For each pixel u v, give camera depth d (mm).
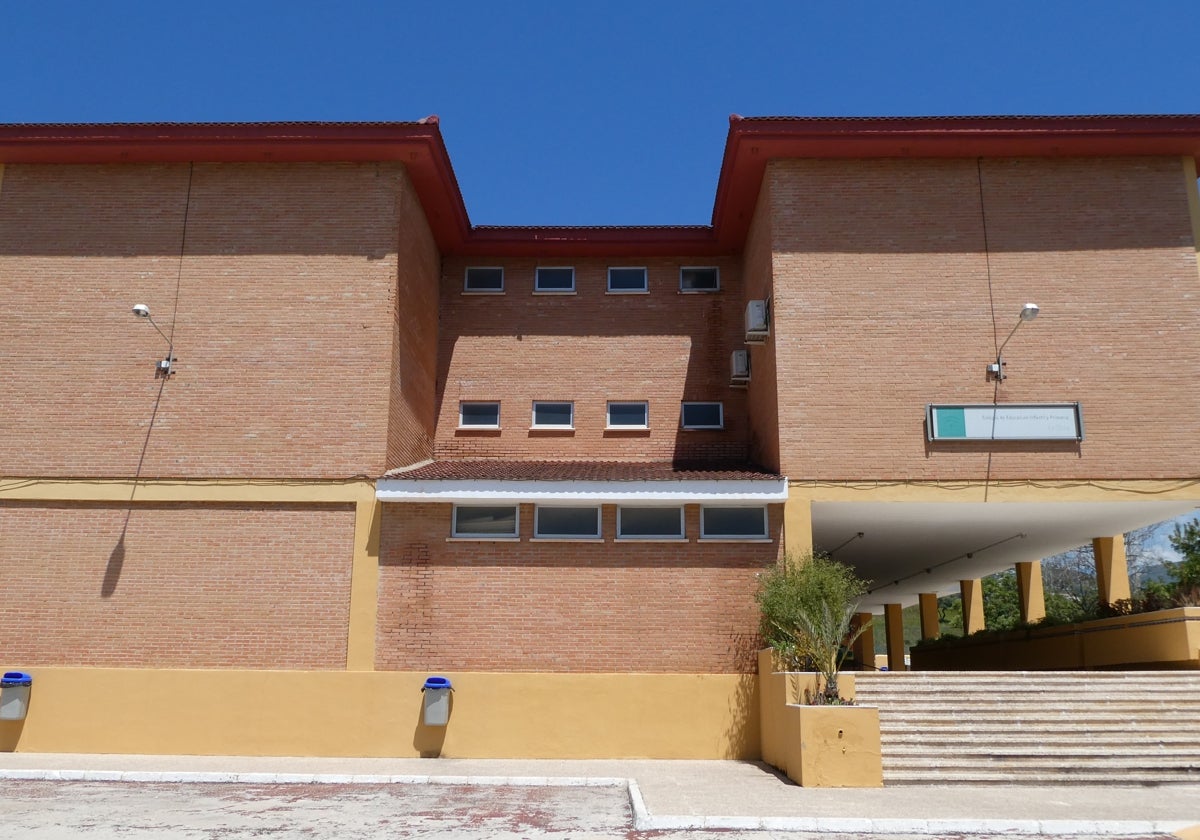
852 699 13664
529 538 16328
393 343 17062
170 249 17469
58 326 17125
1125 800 11461
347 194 17672
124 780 13047
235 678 15617
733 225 20094
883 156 17641
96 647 15836
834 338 16922
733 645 15984
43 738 15414
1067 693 14945
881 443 16516
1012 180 17547
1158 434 16484
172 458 16547
